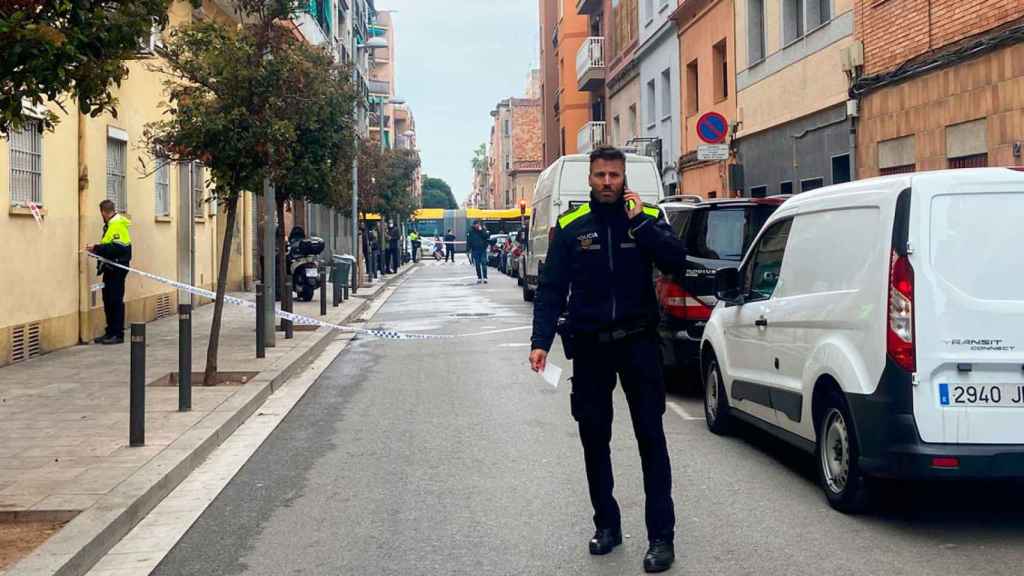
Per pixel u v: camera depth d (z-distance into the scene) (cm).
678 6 2900
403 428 949
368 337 1795
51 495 649
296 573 543
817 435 672
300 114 1253
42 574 502
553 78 5809
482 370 1338
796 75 2075
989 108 1375
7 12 536
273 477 759
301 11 1214
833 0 1878
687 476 745
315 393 1170
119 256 1530
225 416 930
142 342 801
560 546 582
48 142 1434
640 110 3525
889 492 647
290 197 1734
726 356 859
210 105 1177
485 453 834
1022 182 576
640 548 576
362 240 3694
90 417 928
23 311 1350
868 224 616
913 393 569
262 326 1365
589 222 541
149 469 722
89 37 570
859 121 1780
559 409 1035
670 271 540
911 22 1585
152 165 1914
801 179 2069
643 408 540
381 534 612
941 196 577
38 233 1400
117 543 598
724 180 2559
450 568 547
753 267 825
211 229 2486
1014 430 565
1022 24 1287
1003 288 571
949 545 573
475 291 3155
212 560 567
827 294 660
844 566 538
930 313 569
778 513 644
